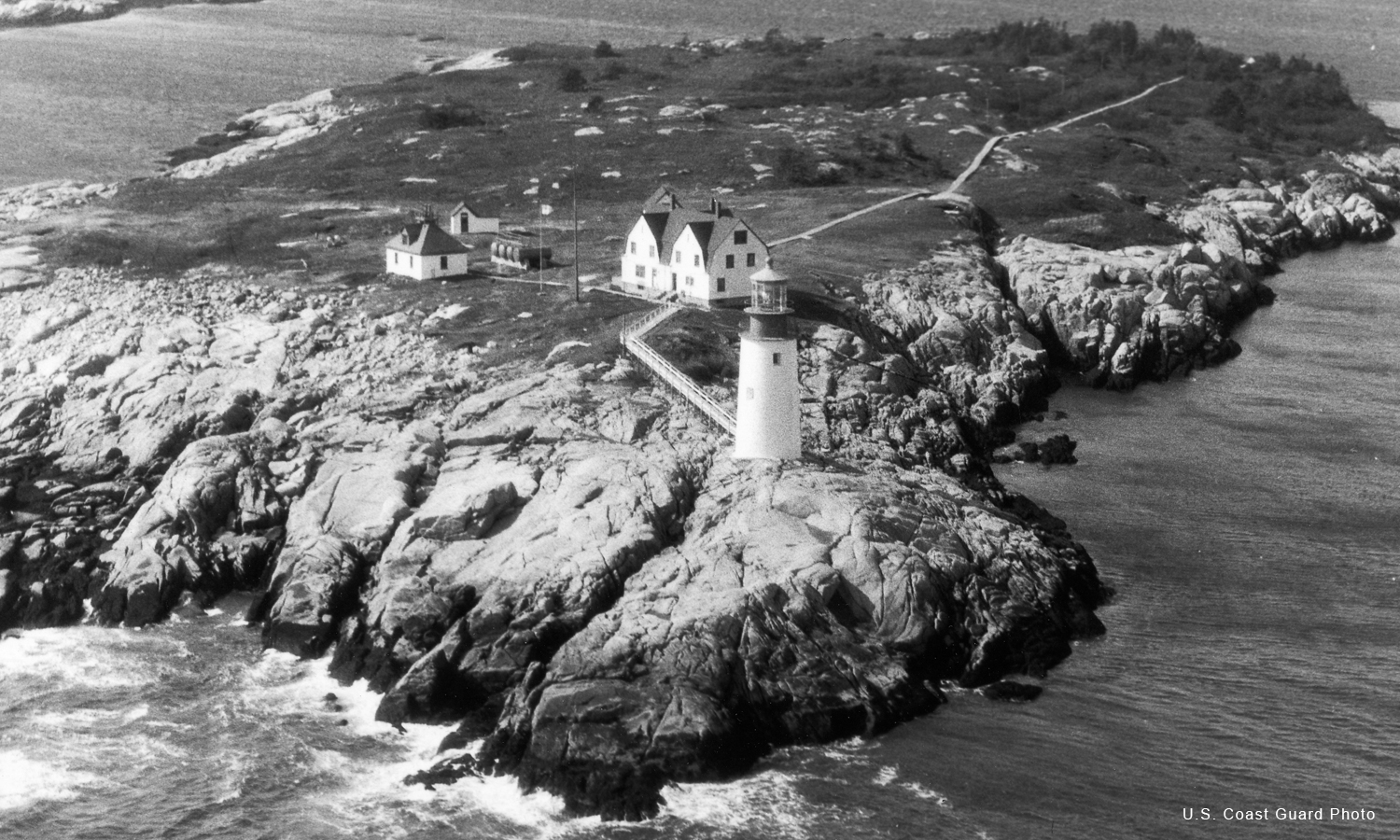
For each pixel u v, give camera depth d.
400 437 102.88
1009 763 81.31
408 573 91.88
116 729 84.50
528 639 85.31
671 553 90.62
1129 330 149.75
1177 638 94.12
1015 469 121.44
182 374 116.81
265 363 118.81
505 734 81.38
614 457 97.50
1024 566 95.62
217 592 98.25
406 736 83.50
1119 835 75.75
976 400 131.62
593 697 80.12
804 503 93.38
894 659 86.88
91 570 99.25
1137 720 85.31
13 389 119.38
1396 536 109.62
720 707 80.81
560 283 138.62
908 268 147.88
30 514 104.00
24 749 82.44
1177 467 122.75
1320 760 81.81
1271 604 98.88
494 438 101.50
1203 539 108.50
